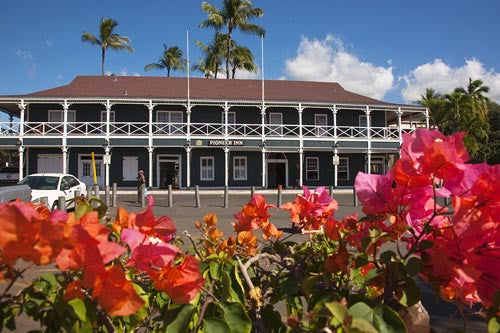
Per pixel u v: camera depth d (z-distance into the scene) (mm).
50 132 27281
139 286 1427
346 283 1562
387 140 29516
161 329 1411
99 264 948
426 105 39812
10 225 847
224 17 38844
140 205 17188
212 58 43219
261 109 28438
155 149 28656
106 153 26562
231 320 1233
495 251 1095
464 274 1039
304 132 30469
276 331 1316
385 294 1229
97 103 27094
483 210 1033
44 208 1504
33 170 27547
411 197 1267
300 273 1529
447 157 1066
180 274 1181
